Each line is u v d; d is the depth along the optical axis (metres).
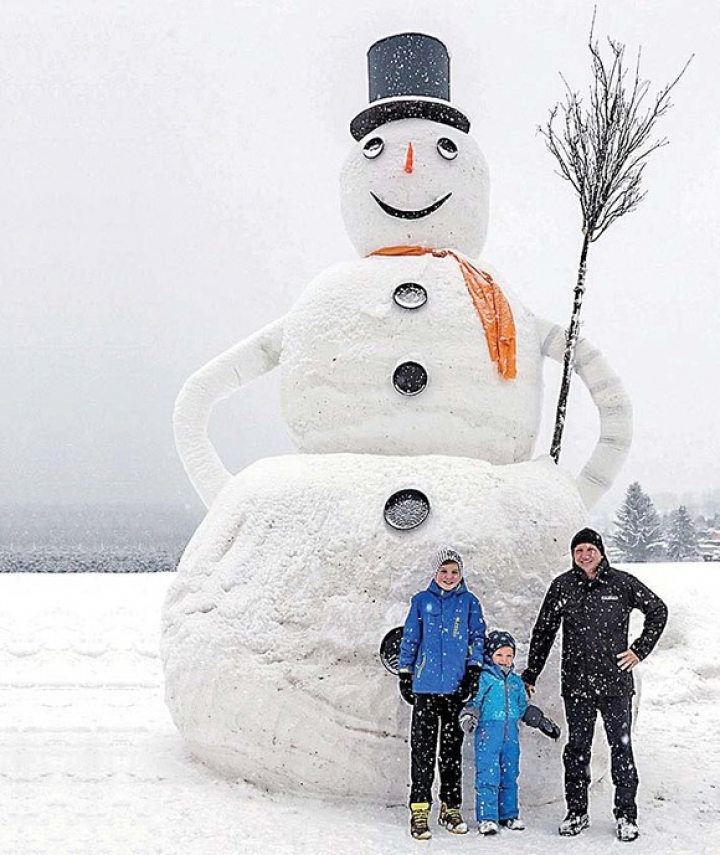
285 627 5.21
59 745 6.64
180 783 5.52
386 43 6.97
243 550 5.55
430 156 6.55
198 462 6.61
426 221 6.50
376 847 4.45
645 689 9.62
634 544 39.38
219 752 5.46
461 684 4.79
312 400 6.00
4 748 6.55
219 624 5.39
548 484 5.66
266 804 5.09
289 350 6.27
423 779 4.68
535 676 4.89
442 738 4.82
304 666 5.11
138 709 8.31
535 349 6.35
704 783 5.88
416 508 5.27
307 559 5.29
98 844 4.42
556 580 4.92
